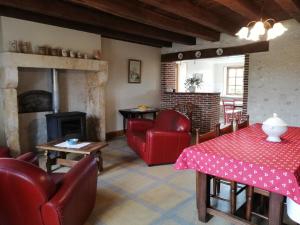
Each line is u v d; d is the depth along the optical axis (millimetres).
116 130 5957
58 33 4371
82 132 4645
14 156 3893
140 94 6469
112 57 5672
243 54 5273
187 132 3877
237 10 3426
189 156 2080
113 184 3090
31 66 3926
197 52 6031
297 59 4590
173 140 3756
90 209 2295
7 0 2998
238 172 1807
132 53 6117
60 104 4957
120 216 2352
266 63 4973
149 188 2973
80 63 4613
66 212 1701
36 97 4535
